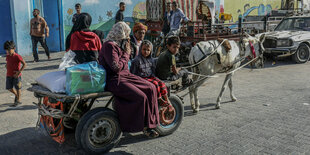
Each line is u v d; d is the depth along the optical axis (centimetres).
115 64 397
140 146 451
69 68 379
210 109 630
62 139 409
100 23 1411
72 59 461
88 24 491
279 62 1261
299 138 475
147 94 423
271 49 1191
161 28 1207
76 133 393
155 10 1264
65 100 397
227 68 632
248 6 2034
